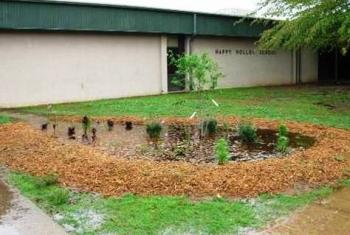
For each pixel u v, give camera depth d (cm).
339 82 2623
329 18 1430
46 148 806
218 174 628
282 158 731
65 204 537
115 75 1836
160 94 1948
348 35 1430
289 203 539
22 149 812
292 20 1627
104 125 1100
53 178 616
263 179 615
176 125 1094
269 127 1061
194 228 463
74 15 1642
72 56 1706
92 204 535
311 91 2034
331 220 488
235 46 2300
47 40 1634
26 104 1595
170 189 579
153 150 811
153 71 1962
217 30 2125
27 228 466
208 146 844
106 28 1736
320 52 2711
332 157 733
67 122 1163
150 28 1877
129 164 680
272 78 2505
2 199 559
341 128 1028
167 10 1919
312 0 1495
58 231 459
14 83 1567
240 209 516
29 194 577
